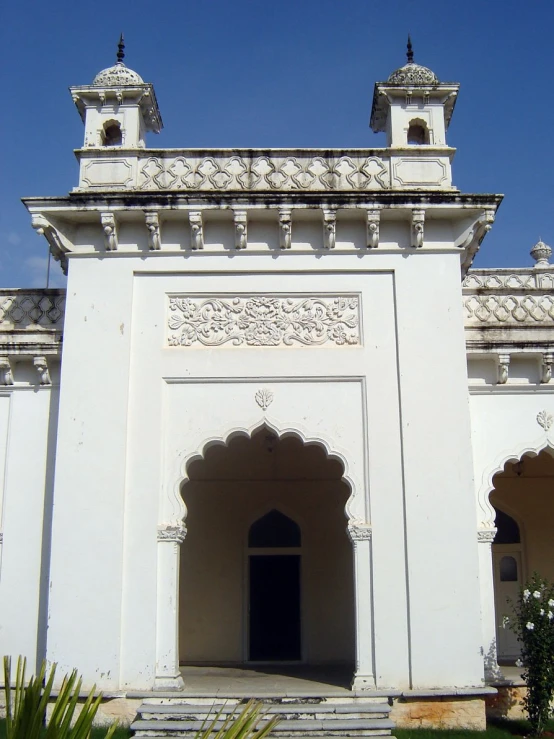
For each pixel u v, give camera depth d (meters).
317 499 10.73
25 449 8.64
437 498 7.65
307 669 9.45
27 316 9.04
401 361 7.98
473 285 10.30
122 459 7.70
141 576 7.45
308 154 8.42
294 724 6.64
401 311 8.12
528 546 11.02
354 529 7.60
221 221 8.30
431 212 8.17
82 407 7.84
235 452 10.85
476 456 8.71
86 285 8.16
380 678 7.25
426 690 7.16
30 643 8.10
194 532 10.64
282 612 10.41
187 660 10.22
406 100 8.78
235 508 10.71
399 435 7.83
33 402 8.79
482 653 7.32
